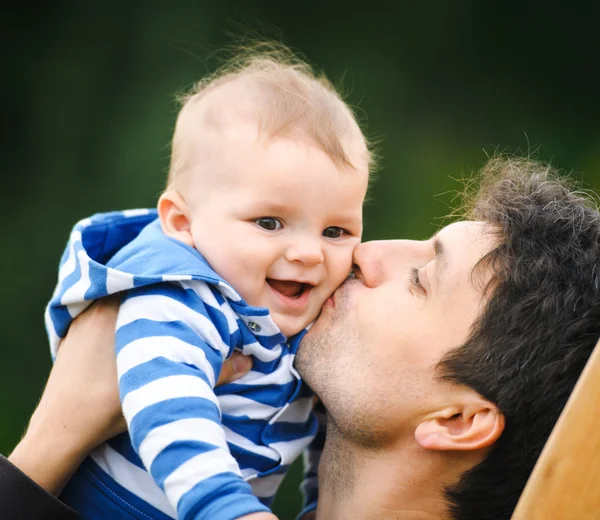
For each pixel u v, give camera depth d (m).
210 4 10.00
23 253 9.18
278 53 3.13
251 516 1.74
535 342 2.00
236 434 2.18
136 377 1.94
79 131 9.59
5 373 8.41
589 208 2.22
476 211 2.31
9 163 9.47
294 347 2.27
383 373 2.10
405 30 10.38
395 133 9.95
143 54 9.82
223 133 2.26
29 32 9.89
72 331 2.24
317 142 2.22
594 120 10.30
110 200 9.23
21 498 1.98
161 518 2.09
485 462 2.03
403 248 2.31
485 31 10.42
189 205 2.30
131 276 2.07
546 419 1.98
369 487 2.15
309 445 2.51
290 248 2.18
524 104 10.27
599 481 1.65
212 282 2.09
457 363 2.04
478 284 2.07
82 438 2.10
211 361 2.04
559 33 10.44
